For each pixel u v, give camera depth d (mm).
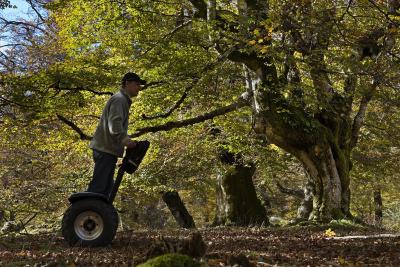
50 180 21578
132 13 14242
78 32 14844
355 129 14328
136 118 15016
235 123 16844
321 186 12844
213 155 19688
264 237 8594
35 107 11773
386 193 30594
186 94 13977
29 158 21609
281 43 10648
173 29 14625
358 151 21109
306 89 11938
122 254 5086
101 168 6043
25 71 12617
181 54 13688
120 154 6113
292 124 12516
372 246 6359
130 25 14484
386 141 19703
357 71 11039
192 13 14500
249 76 13648
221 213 19641
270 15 9555
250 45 10531
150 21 14297
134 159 6066
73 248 5613
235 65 14633
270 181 23891
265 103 12594
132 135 14164
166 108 14984
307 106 12633
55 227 18047
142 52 14367
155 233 9258
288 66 12391
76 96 12461
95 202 5766
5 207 20734
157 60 13367
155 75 13500
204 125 18297
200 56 13906
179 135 18203
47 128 15555
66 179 19969
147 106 14711
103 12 14609
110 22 14406
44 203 20719
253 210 19156
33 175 21594
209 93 14281
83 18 14641
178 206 23922
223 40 11727
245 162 18766
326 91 12820
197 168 20297
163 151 19922
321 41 11430
